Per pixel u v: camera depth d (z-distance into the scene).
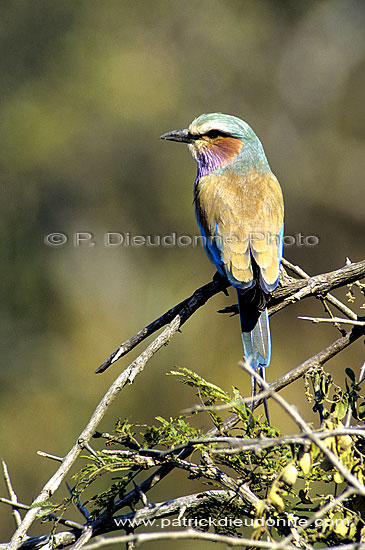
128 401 12.16
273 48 17.86
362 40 18.27
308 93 17.84
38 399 12.13
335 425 4.04
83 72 15.68
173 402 12.23
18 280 13.63
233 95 17.31
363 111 17.88
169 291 13.99
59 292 13.63
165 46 16.72
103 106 15.63
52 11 15.82
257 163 8.08
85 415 12.11
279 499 3.85
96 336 13.19
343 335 5.35
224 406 3.42
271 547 3.18
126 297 13.88
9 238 14.32
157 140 15.66
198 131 8.24
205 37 17.03
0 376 12.28
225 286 6.88
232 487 4.28
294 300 5.57
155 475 4.63
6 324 13.02
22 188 15.02
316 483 8.50
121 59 16.02
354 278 5.57
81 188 15.30
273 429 4.32
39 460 11.65
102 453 4.51
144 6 16.64
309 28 18.20
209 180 7.86
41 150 15.20
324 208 16.94
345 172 17.36
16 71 15.56
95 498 4.53
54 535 4.55
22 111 15.30
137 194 15.32
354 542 4.02
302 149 17.53
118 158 15.55
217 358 12.75
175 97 16.34
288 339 14.22
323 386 4.49
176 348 12.66
